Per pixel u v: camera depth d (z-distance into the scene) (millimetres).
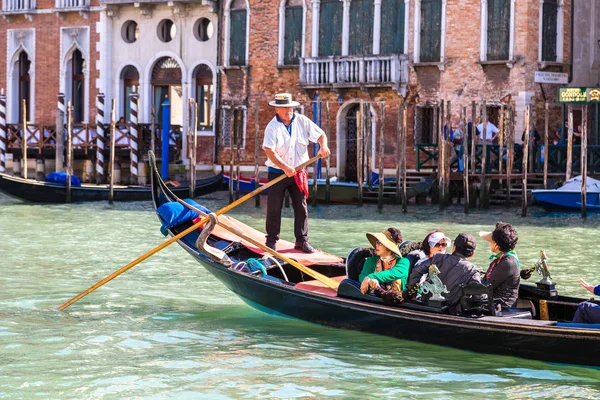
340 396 8422
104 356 9688
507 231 9656
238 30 32438
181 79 33844
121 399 8352
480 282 9602
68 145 27781
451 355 9562
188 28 33500
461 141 27094
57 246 17844
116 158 32469
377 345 9945
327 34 30781
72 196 27906
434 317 9516
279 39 31594
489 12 28031
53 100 35812
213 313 11672
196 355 9711
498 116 28234
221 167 31391
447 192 25859
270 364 9367
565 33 28234
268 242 11766
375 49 29906
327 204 27625
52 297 12703
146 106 34281
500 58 27891
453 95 28672
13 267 15219
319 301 10484
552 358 8992
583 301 9648
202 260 11602
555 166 26594
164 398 8375
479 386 8664
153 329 10852
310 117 31000
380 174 25734
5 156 32906
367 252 10500
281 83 31719
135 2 33375
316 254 11672
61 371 9156
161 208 12508
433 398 8359
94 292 13078
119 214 24484
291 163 11539
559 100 24531
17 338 10398
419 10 29047
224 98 32906
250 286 11180
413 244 10195
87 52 34938
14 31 36312
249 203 28344
